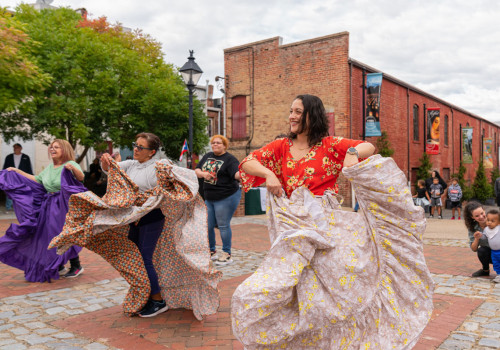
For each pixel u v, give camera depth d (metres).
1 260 5.09
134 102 16.48
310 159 2.60
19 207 5.16
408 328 2.52
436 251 7.71
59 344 3.23
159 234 3.90
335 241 2.44
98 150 16.91
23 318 3.83
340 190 17.09
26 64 10.49
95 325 3.66
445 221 14.67
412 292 2.57
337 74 18.12
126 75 16.73
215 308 3.60
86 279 5.29
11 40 9.89
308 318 2.29
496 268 5.41
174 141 17.97
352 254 2.44
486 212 5.62
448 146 30.23
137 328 3.59
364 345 2.46
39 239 5.12
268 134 20.59
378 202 2.50
